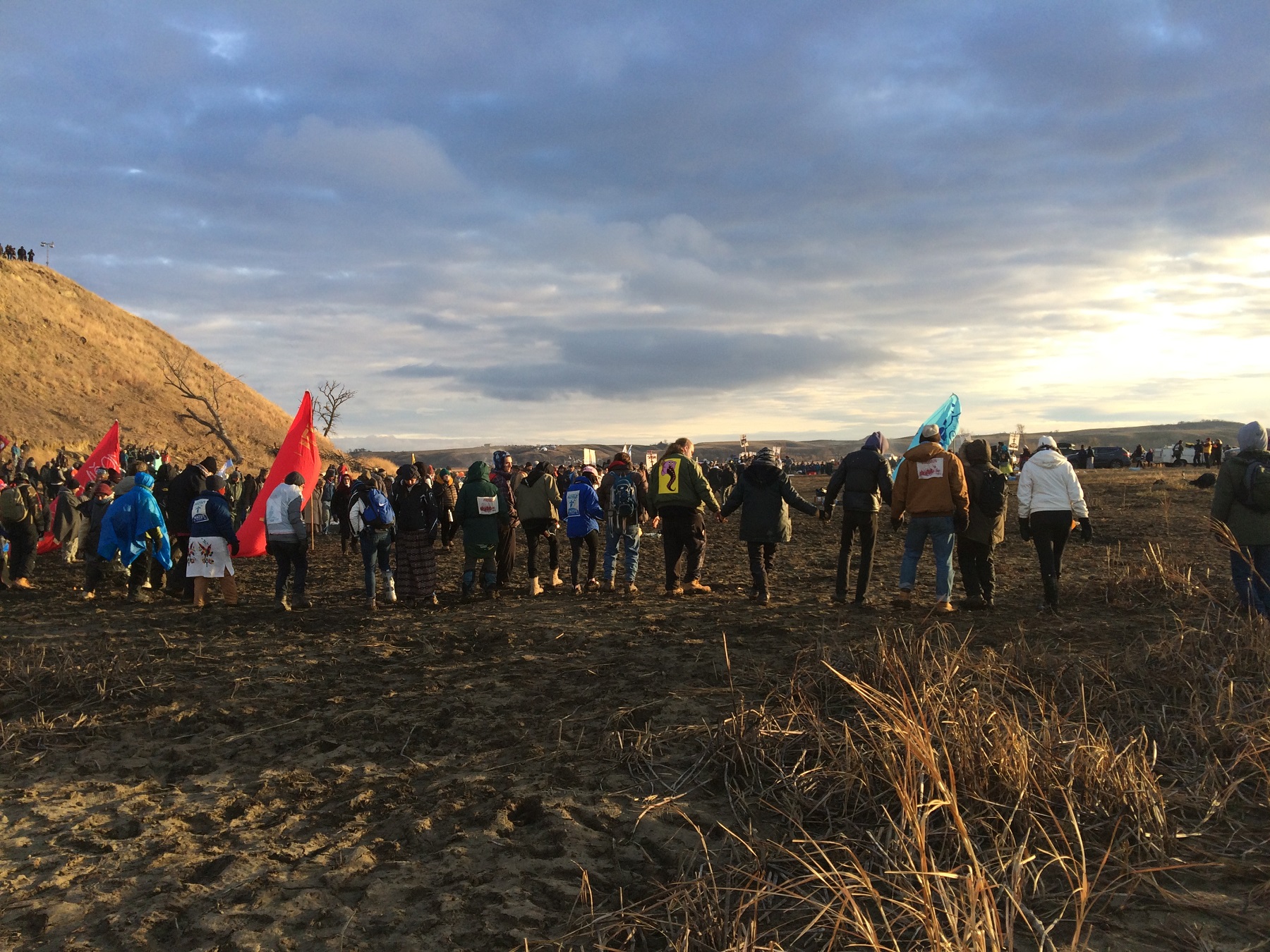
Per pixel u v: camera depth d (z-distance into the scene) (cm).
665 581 1080
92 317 6975
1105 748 370
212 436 6225
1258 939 268
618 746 470
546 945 287
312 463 1525
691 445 1016
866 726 405
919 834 283
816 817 369
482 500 1014
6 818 415
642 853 353
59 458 2306
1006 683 500
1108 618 757
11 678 654
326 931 303
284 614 977
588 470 1084
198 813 413
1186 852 324
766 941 278
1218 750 415
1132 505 2192
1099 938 271
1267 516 689
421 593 1001
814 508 902
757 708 508
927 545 1521
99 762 496
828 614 830
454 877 338
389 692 616
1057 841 330
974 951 239
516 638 780
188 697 621
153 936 304
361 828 390
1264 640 552
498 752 483
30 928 312
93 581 1110
